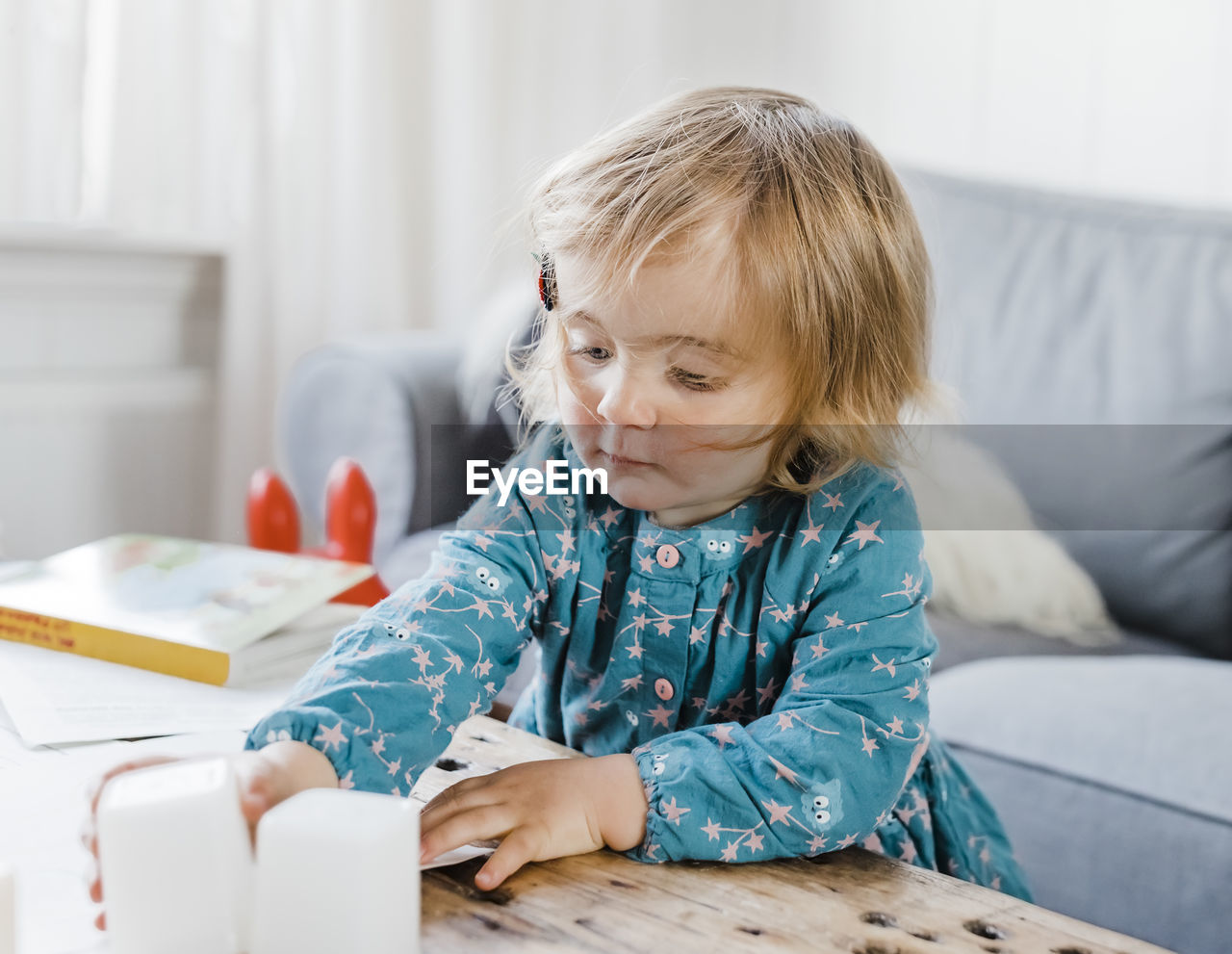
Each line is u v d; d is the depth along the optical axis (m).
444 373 1.58
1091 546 1.49
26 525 1.74
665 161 0.64
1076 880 1.00
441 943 0.43
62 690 0.68
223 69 1.91
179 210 1.87
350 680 0.58
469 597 0.67
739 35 2.23
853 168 0.69
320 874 0.38
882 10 2.16
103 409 1.82
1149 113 1.99
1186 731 1.03
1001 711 1.10
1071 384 1.53
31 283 1.69
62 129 1.68
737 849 0.54
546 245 0.67
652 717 0.72
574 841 0.53
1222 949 0.92
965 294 1.61
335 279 2.16
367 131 2.15
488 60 2.27
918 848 0.78
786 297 0.63
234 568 0.87
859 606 0.65
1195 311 1.50
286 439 1.62
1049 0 2.04
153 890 0.39
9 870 0.39
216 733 0.63
